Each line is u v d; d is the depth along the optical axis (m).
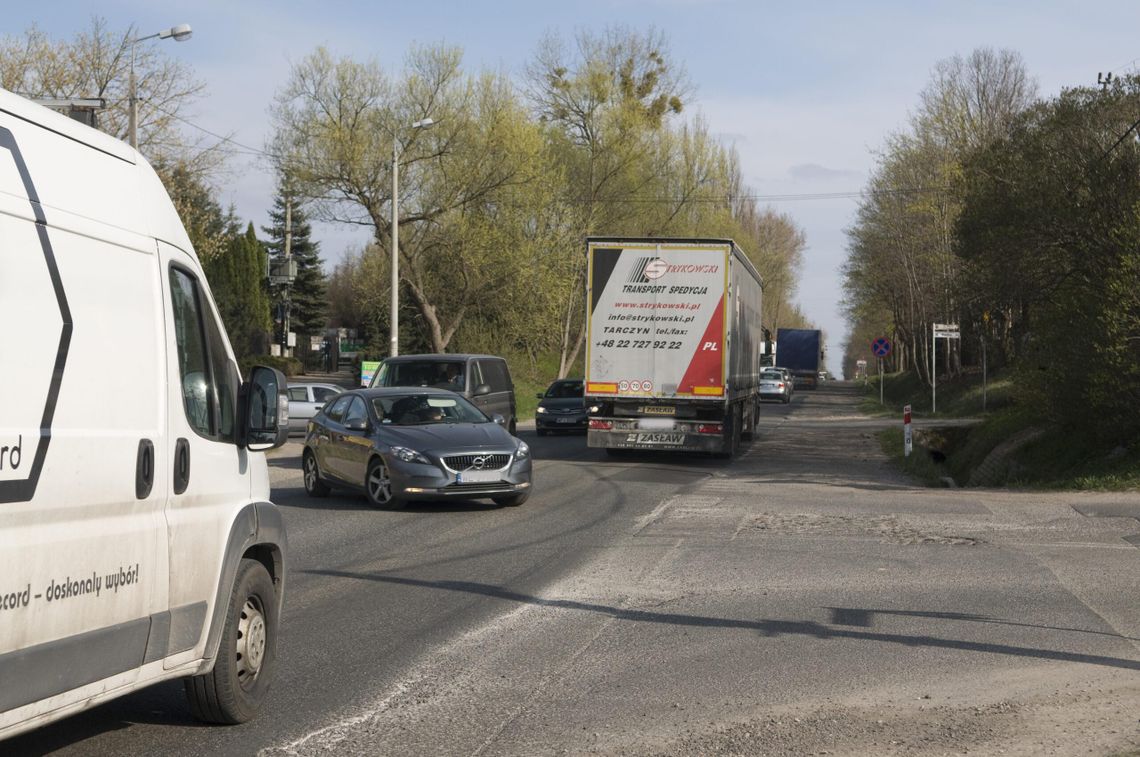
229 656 5.50
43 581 3.96
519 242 44.59
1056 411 20.42
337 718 5.87
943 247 46.47
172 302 5.03
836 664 6.96
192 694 5.52
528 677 6.70
